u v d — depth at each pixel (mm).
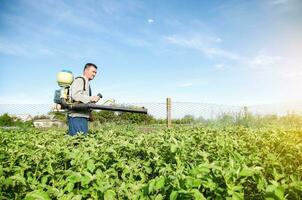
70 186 2729
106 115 13023
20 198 2881
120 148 4453
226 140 5043
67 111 6625
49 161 3561
